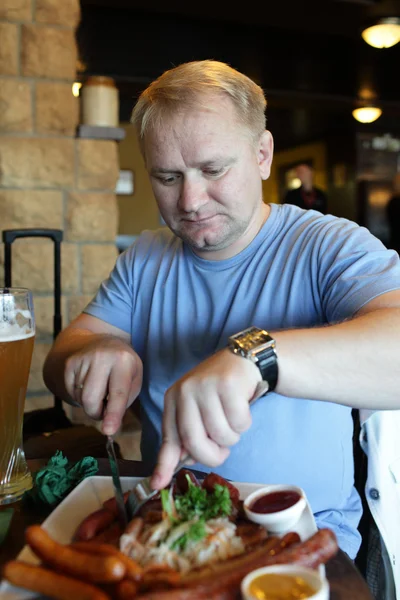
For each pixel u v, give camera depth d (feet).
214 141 3.67
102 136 8.77
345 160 30.32
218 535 2.46
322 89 21.39
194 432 2.61
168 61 17.13
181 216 3.96
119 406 3.34
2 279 8.53
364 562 4.46
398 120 29.19
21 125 8.42
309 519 2.72
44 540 2.25
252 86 3.93
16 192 8.50
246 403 2.65
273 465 3.93
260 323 4.16
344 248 3.88
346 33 17.38
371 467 4.17
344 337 2.99
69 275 8.83
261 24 16.61
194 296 4.47
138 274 4.89
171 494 2.76
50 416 6.79
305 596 2.05
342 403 3.02
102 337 4.28
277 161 37.68
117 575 2.06
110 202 8.96
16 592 2.23
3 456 3.31
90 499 3.05
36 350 8.67
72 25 8.52
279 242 4.28
